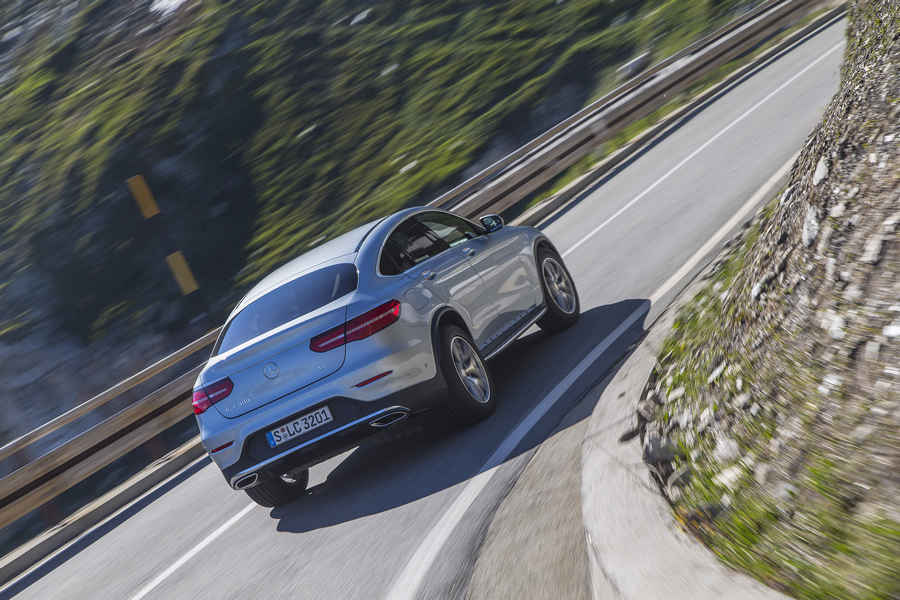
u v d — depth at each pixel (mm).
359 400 5402
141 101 55625
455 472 5242
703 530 2932
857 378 3000
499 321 6629
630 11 49812
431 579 3943
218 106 53438
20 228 49125
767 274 4141
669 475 3447
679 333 4980
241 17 61469
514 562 3752
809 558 2471
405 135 46719
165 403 9820
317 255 6246
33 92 67188
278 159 48062
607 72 45094
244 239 43531
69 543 7910
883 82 4891
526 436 5367
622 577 2953
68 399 37031
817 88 14727
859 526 2475
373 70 53000
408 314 5590
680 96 20703
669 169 13750
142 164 50000
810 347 3336
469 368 5941
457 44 52844
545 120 43250
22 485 8281
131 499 8625
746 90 17484
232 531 6020
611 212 12656
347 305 5500
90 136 54312
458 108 46469
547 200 16156
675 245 9094
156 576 5652
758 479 2967
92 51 69375
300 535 5293
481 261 6695
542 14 52750
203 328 38531
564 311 7586
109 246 44906
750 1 44062
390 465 5969
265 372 5527
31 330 41781
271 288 6062
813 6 23344
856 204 3830
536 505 4238
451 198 15938
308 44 57031
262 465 5621
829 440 2867
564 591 3301
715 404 3592
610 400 4805
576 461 4551
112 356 38656
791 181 5418
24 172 55594
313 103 51719
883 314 3141
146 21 69312
